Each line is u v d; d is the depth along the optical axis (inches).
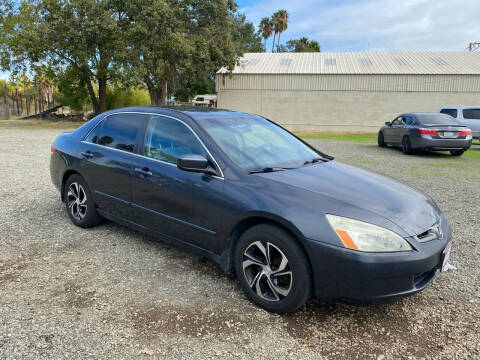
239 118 154.2
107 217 163.6
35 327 99.9
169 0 975.6
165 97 1133.7
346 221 99.3
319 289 100.7
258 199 109.7
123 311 108.6
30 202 220.2
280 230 105.4
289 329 102.3
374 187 120.1
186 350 92.6
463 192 266.5
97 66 1038.4
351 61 1325.0
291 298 104.0
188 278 129.8
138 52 928.3
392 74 1187.3
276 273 107.0
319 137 919.0
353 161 420.2
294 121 1264.8
